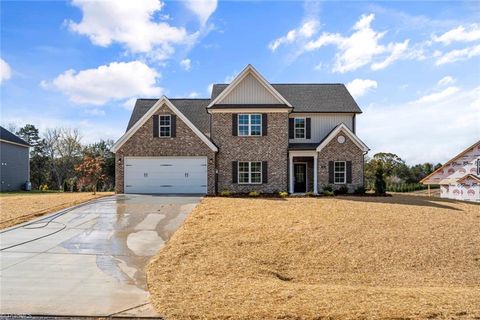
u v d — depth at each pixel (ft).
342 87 94.89
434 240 40.14
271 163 79.30
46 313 21.42
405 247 37.96
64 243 38.32
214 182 77.61
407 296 23.85
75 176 169.68
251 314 20.48
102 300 23.38
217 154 79.05
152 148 77.46
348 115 86.33
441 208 58.70
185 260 32.55
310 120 85.87
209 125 86.33
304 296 23.65
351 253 36.17
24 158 133.28
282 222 45.85
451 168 107.24
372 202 63.05
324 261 34.19
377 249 37.29
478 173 104.88
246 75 79.92
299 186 87.61
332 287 26.55
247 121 79.87
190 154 77.46
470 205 64.95
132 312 21.48
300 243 38.22
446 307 21.49
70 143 176.65
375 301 22.61
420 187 131.75
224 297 23.41
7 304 22.72
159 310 21.50
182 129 77.71
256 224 44.83
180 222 47.96
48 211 54.60
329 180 78.84
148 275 28.58
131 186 77.36
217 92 90.99
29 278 27.76
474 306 21.77
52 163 176.35
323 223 45.39
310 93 91.66
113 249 36.27
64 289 25.43
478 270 33.58
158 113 77.82
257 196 73.05
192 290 25.00
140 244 38.17
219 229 42.55
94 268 30.40
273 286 26.21
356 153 79.30
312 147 80.12
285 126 79.71
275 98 79.77
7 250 35.58
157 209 56.65
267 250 36.01
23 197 73.41
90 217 50.98
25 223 47.26
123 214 52.95
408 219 48.34
